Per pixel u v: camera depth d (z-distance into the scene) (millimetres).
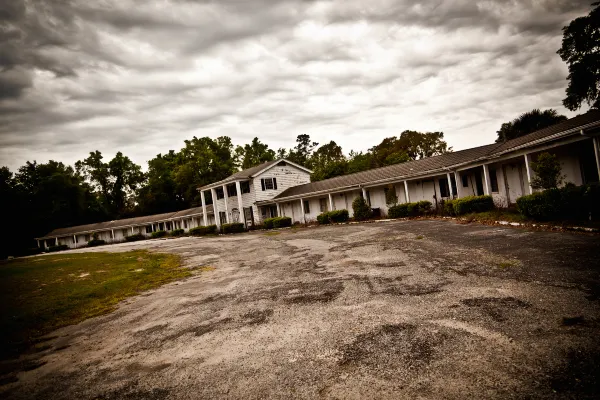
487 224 11438
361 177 24016
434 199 20125
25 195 52906
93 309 7477
